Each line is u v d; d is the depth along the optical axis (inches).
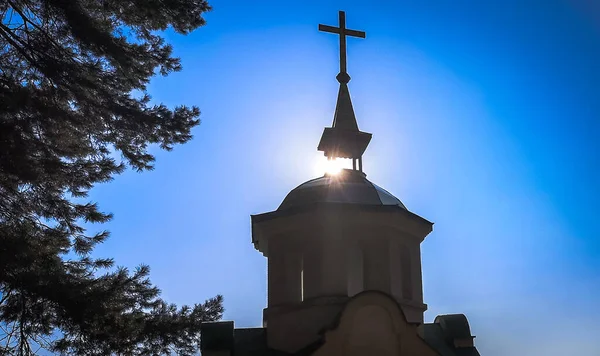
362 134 908.6
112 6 690.2
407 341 722.8
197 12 721.0
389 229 800.3
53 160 616.7
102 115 647.1
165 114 674.2
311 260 792.3
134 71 678.5
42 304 586.9
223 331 783.7
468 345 801.6
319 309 764.0
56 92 623.2
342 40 967.6
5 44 655.1
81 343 607.5
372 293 732.0
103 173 658.2
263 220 828.0
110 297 608.4
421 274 841.5
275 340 784.3
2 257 552.7
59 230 642.2
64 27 650.8
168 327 639.1
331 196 813.2
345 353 705.6
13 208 622.2
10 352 602.5
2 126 557.0
